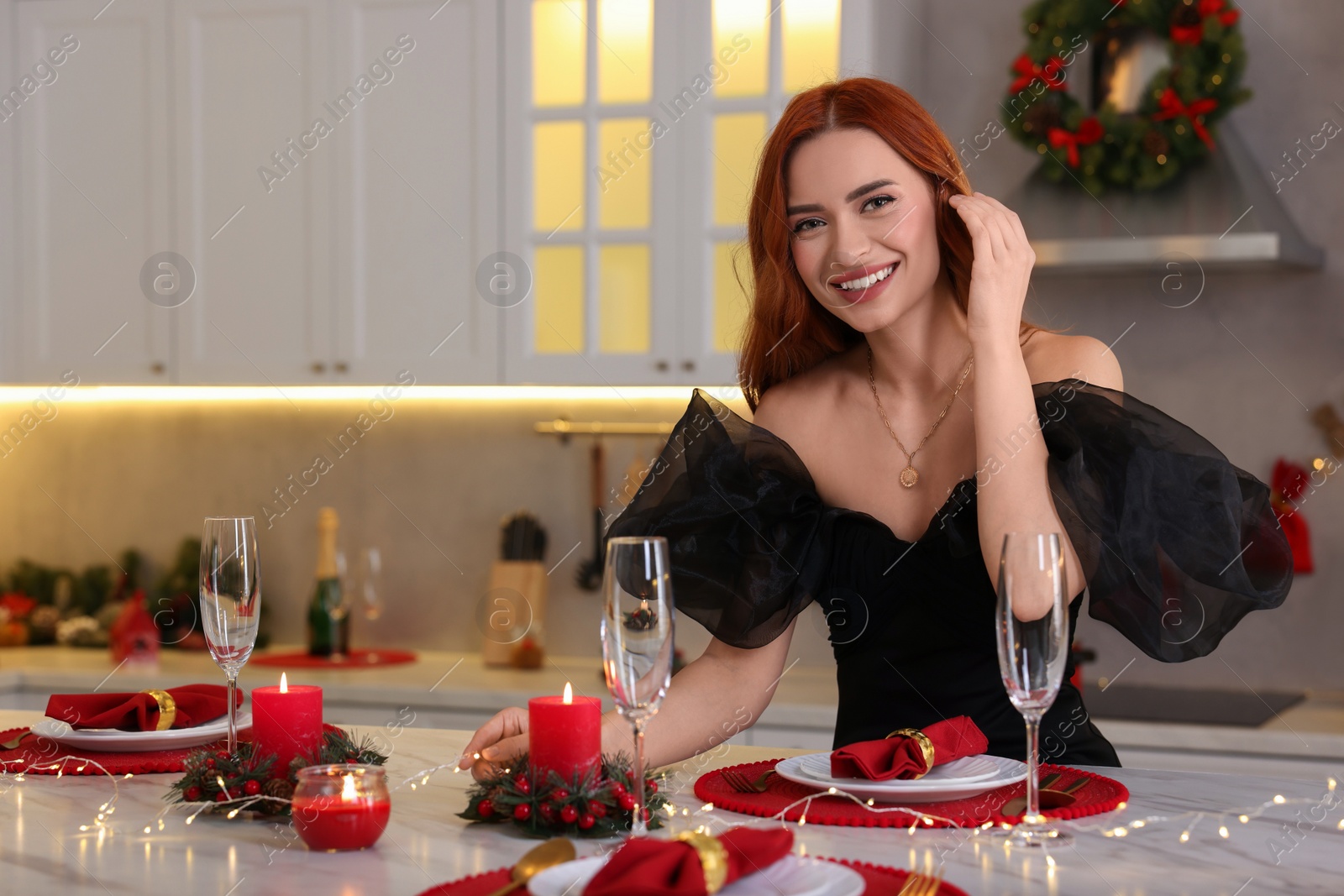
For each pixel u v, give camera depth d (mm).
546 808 944
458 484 3141
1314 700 2555
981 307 1283
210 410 3275
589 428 3059
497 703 2613
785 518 1393
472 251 2734
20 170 2973
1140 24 2566
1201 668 2740
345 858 894
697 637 2988
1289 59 2711
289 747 1041
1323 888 805
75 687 2773
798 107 1390
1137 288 2783
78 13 2936
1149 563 1242
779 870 797
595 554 3053
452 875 851
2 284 2979
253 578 1114
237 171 2855
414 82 2764
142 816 1025
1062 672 937
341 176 2801
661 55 2631
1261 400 2725
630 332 2684
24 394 3264
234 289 2863
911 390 1469
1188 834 928
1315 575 2688
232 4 2855
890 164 1345
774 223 1430
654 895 710
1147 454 1249
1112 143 2543
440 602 3139
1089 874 837
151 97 2902
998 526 1243
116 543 3316
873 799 1023
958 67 2881
